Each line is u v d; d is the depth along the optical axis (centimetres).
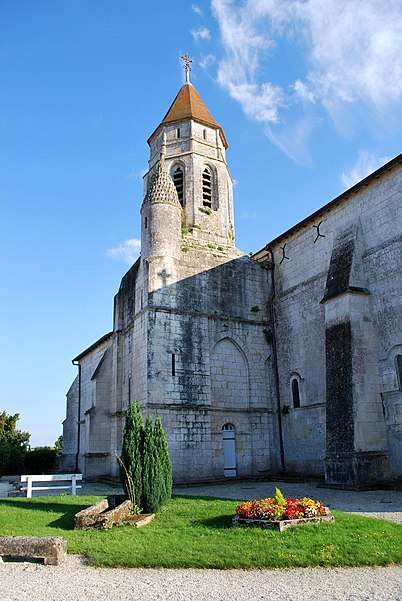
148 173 3161
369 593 693
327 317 2083
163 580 770
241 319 2672
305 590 712
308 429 2367
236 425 2514
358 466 1772
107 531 1084
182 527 1098
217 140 3106
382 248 2012
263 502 1121
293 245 2634
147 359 2331
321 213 2398
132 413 1321
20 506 1477
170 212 2611
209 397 2439
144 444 1291
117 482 2427
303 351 2462
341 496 1614
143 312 2445
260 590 715
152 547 930
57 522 1216
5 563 885
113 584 754
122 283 2983
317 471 2275
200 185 2939
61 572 823
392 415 1870
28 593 716
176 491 1967
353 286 2025
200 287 2591
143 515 1213
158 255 2509
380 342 1961
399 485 1708
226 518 1140
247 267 2791
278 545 907
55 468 4000
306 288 2491
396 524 1065
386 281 1970
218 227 2906
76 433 4038
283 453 2511
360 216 2159
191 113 3050
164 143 3047
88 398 3784
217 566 830
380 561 830
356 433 1820
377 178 2077
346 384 1903
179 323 2464
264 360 2689
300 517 1049
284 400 2555
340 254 2156
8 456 3400
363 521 1064
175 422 2306
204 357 2489
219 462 2398
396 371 1878
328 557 838
